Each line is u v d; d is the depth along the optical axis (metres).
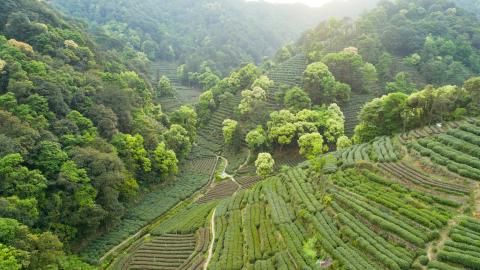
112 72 111.25
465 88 73.69
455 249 36.56
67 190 60.41
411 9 160.00
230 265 46.50
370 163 58.47
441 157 54.41
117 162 68.44
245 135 112.19
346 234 44.31
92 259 59.38
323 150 94.94
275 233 51.03
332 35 151.25
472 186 47.03
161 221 74.12
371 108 82.56
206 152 114.50
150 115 106.25
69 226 59.25
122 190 73.69
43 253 47.31
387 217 44.12
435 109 70.25
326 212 50.78
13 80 70.38
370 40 132.88
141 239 66.25
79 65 95.88
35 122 65.56
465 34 140.25
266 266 44.12
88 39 112.69
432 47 131.62
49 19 104.81
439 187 48.41
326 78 113.31
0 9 94.75
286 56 164.88
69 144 67.69
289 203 58.69
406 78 120.44
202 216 67.12
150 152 87.12
